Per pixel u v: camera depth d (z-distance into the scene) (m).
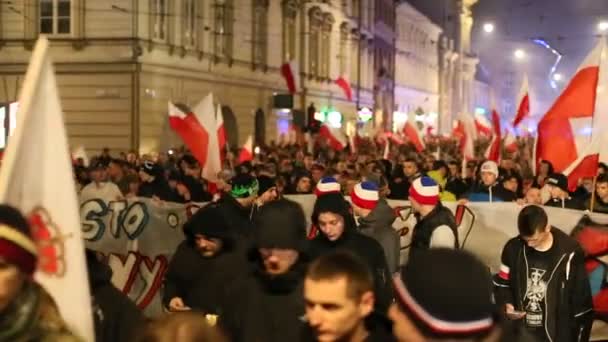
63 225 3.81
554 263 6.58
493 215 9.45
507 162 17.38
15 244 3.20
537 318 6.61
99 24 29.22
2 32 30.00
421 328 2.70
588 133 10.45
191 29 32.84
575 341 6.64
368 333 3.91
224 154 16.38
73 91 29.56
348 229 5.90
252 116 38.69
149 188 12.64
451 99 93.12
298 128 37.50
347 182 13.12
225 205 7.29
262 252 4.62
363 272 3.65
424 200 7.25
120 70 29.11
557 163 10.65
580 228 8.50
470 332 2.67
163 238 9.66
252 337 4.60
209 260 5.77
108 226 9.71
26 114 3.75
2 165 3.71
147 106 29.58
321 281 3.61
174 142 30.56
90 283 4.70
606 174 9.95
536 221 6.45
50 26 29.66
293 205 4.72
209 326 2.74
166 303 5.99
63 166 3.83
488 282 2.74
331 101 50.22
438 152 30.34
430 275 2.70
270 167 14.74
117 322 4.66
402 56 72.00
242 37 37.50
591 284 8.42
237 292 4.76
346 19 53.47
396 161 21.48
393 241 7.74
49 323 3.37
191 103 32.69
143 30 29.42
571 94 10.45
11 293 3.23
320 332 3.66
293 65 39.84
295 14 43.78
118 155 29.14
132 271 9.65
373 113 61.03
